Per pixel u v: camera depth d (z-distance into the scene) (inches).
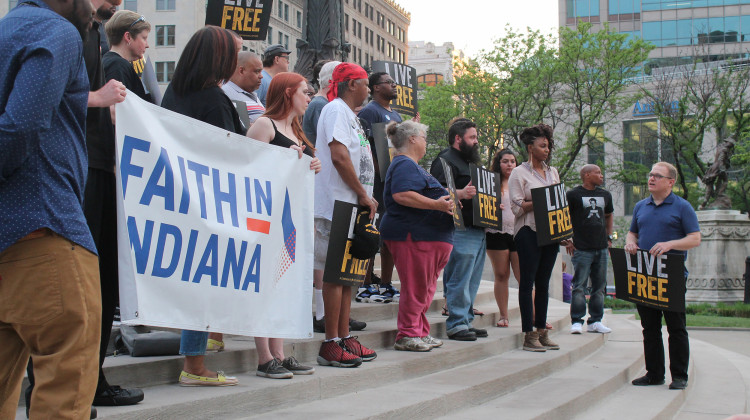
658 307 247.1
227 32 154.4
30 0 100.4
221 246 138.1
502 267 297.4
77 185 101.1
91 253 100.0
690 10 2327.8
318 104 238.4
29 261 94.7
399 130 227.3
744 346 484.4
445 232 223.0
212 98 151.9
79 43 98.9
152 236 125.0
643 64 2053.4
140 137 124.0
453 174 257.3
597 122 1535.4
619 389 250.7
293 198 157.0
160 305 125.7
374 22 3284.9
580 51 1400.1
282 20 2354.8
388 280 280.5
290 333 154.2
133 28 172.2
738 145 1245.7
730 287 914.1
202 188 135.6
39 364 97.7
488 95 1440.7
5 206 93.6
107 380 145.0
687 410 241.9
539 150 266.8
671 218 242.7
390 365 193.8
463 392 186.9
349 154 200.7
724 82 1309.1
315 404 163.6
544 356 252.4
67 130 100.0
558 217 257.6
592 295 345.1
